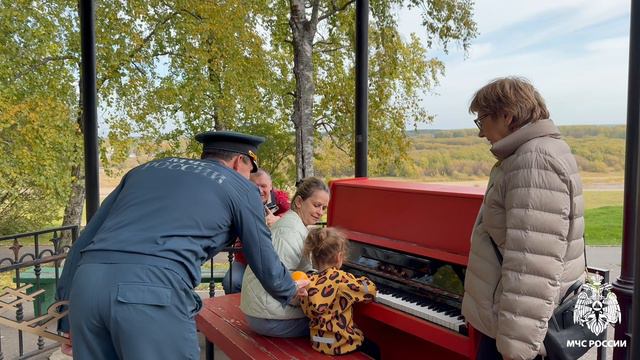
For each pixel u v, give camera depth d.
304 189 2.78
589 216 13.49
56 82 11.59
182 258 1.68
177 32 12.12
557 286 1.62
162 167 1.89
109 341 1.66
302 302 2.40
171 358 1.63
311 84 10.32
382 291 2.47
